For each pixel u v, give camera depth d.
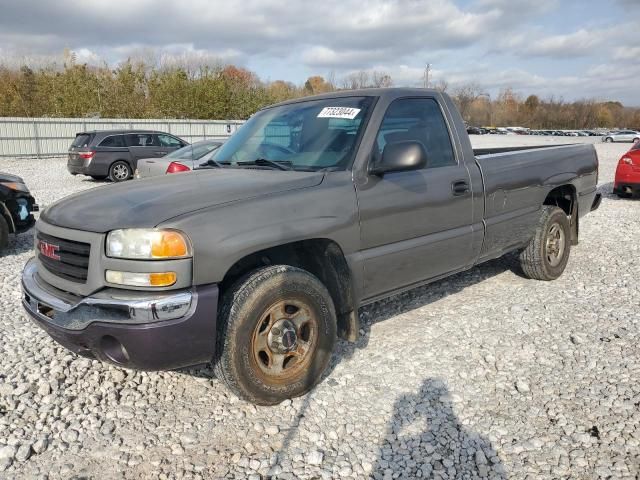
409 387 3.39
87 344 2.75
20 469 2.66
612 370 3.55
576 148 5.69
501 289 5.23
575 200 5.62
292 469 2.64
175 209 2.79
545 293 5.10
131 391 3.38
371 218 3.45
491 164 4.45
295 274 3.07
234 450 2.79
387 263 3.60
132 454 2.77
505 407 3.16
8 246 7.44
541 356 3.79
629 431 2.88
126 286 2.67
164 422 3.05
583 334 4.12
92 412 3.16
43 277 3.11
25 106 40.88
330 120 3.78
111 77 39.81
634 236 7.66
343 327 3.52
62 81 38.91
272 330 3.04
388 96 3.79
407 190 3.66
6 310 4.81
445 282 5.46
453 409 3.15
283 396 3.13
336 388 3.38
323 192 3.22
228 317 2.85
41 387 3.38
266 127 4.11
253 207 2.93
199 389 3.40
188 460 2.72
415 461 2.70
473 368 3.63
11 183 7.10
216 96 40.28
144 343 2.62
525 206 4.87
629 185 11.10
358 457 2.73
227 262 2.78
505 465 2.65
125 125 30.14
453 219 4.05
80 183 16.19
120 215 2.79
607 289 5.20
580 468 2.61
